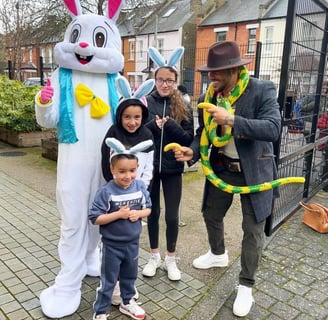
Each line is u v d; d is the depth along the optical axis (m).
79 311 2.45
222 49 2.32
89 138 2.34
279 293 2.77
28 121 8.01
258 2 24.72
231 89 2.44
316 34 3.82
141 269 3.02
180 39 26.97
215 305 2.56
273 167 2.66
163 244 3.50
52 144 6.78
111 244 2.22
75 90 2.32
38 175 5.82
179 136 2.70
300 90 3.75
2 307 2.46
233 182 2.63
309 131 4.31
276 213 3.84
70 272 2.43
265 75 6.84
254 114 2.38
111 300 2.42
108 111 2.40
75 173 2.34
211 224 2.95
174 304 2.57
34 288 2.69
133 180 2.25
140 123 2.30
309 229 4.00
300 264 3.23
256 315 2.50
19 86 8.54
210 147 2.75
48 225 3.86
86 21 2.32
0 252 3.24
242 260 2.58
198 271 3.02
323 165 5.33
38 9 15.23
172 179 2.77
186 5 29.42
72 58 2.29
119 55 2.40
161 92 2.69
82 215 2.41
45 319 2.36
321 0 3.68
